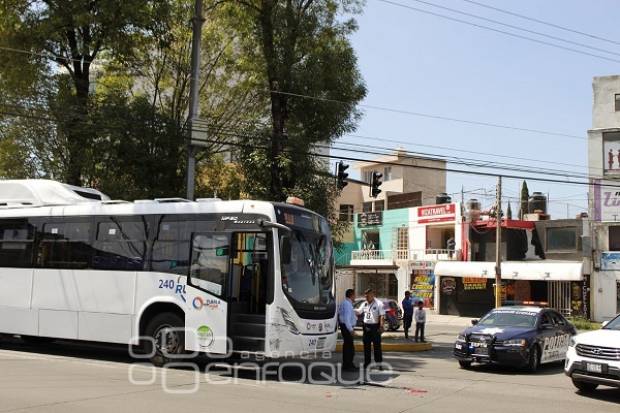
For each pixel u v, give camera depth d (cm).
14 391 1007
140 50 2311
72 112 2059
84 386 1084
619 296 3816
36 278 1553
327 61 2194
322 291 1366
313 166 2202
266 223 1282
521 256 4325
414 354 1984
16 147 2162
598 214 3928
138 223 1445
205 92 2494
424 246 4800
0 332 1594
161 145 2086
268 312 1263
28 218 1598
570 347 1223
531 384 1349
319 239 1403
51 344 1798
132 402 955
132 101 2172
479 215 4516
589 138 4000
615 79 3978
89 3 2069
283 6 2194
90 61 2227
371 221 5272
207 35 2436
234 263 1335
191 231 1377
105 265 1464
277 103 2198
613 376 1132
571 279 3834
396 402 1062
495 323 1648
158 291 1385
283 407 970
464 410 1009
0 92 2106
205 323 1321
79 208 1534
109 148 2045
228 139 2403
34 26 2070
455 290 4481
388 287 5062
